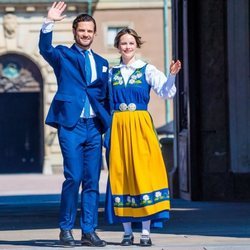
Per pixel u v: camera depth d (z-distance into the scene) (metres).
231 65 24.16
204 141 24.14
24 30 58.78
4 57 58.81
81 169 13.09
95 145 13.20
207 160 24.11
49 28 13.06
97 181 13.27
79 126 13.07
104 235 15.34
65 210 13.13
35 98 59.12
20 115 59.06
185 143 24.67
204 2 24.30
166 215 13.00
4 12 58.72
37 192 35.78
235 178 23.95
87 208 13.22
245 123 24.11
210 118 24.14
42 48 13.09
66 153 13.01
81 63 13.16
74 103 13.03
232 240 14.15
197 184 24.11
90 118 13.14
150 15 58.16
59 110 13.09
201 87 24.28
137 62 13.29
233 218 18.78
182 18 25.27
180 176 25.47
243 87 24.16
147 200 12.90
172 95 13.09
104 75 13.27
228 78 24.14
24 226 17.81
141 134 13.07
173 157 27.91
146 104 13.24
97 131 13.22
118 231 16.09
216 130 24.09
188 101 24.33
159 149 13.11
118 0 58.19
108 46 58.19
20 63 58.88
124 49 13.24
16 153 59.31
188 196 24.39
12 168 59.16
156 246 13.07
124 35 13.25
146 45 58.16
